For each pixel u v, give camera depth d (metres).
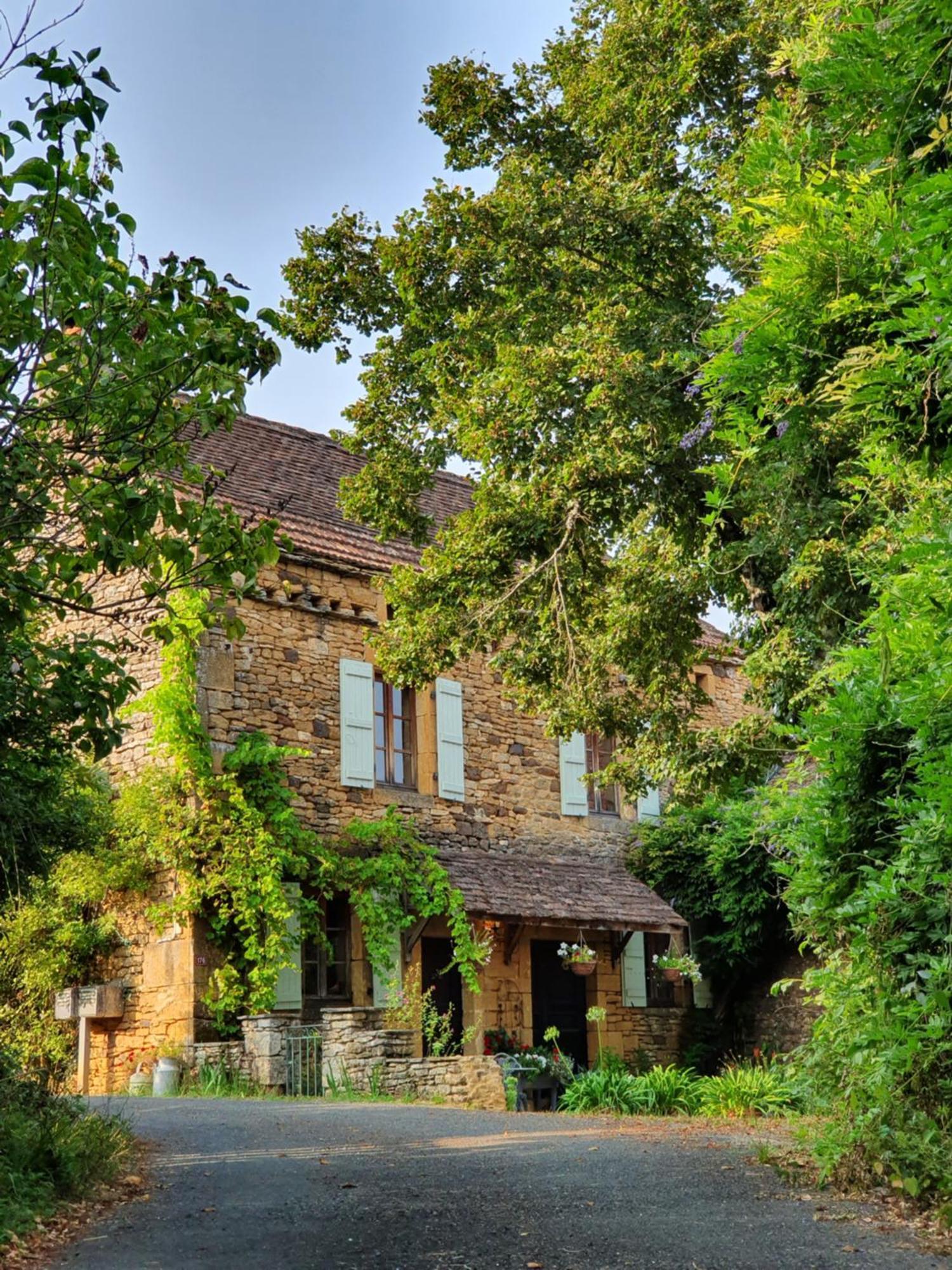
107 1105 10.42
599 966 18.06
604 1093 12.68
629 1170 7.64
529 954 17.14
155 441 6.34
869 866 6.80
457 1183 7.22
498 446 11.84
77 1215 6.35
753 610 12.91
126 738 15.27
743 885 18.12
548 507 11.89
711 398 5.39
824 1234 5.85
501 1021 16.50
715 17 12.28
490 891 16.20
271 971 14.22
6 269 5.83
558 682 13.12
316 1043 13.73
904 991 6.38
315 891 15.38
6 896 10.19
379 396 13.32
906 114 4.79
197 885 14.25
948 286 4.36
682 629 13.12
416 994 14.84
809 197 4.88
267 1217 6.30
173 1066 13.71
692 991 19.14
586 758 19.25
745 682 21.27
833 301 4.82
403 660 12.55
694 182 12.32
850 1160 6.83
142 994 14.59
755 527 11.69
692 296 12.17
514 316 12.34
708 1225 6.07
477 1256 5.52
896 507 7.32
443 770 16.91
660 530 13.09
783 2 11.21
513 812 17.78
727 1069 13.65
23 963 14.89
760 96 12.15
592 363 11.12
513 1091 13.20
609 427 11.48
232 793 14.51
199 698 14.65
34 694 7.10
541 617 12.66
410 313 13.12
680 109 12.40
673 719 13.03
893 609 6.41
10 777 8.71
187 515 6.50
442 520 19.28
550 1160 8.12
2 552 6.45
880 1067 6.32
